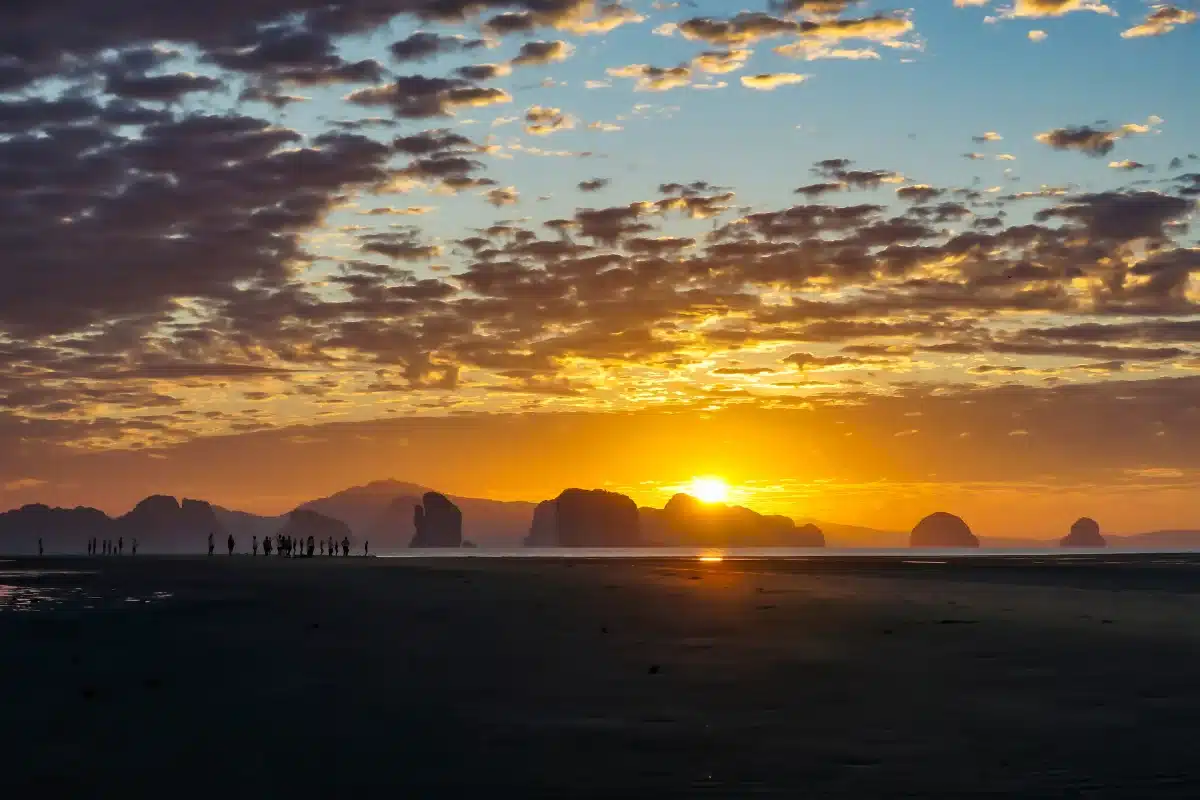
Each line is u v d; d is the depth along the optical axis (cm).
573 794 1775
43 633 4312
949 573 11144
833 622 4784
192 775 1919
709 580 9150
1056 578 9862
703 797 1750
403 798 1759
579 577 9681
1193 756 2016
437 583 8350
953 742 2153
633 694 2759
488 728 2317
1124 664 3316
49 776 1917
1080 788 1784
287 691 2828
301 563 14025
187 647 3819
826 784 1823
